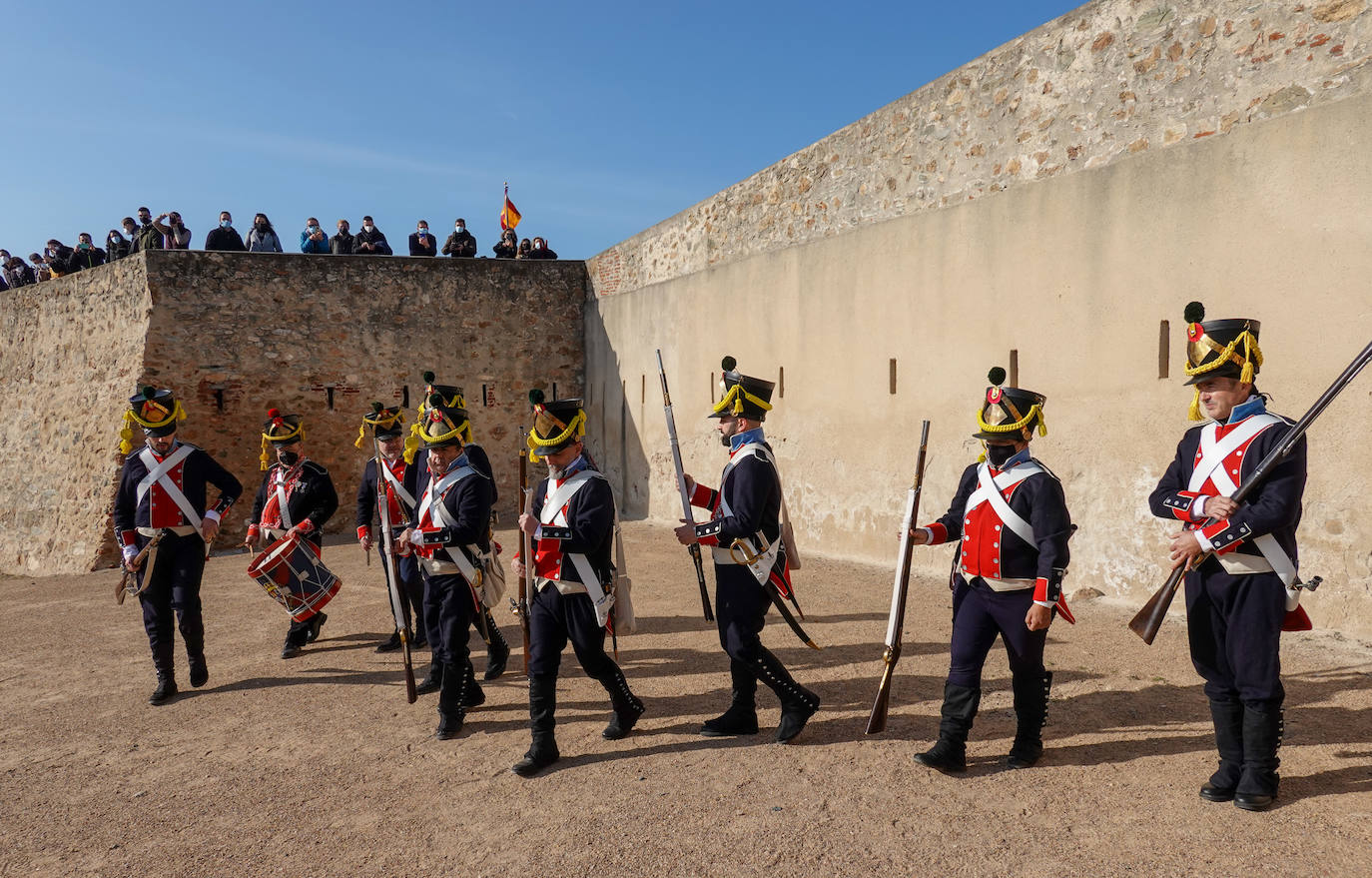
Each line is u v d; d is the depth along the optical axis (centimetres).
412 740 474
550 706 426
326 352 1519
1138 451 716
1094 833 330
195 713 536
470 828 364
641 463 1489
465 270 1606
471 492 484
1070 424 771
